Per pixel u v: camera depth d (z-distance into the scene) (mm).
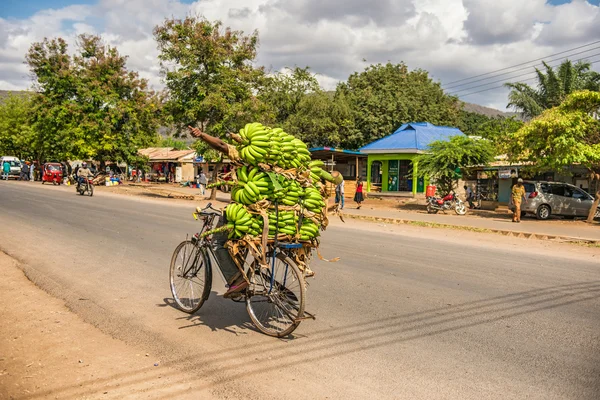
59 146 38938
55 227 13203
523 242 13586
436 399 3760
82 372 4191
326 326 5508
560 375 4234
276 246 5078
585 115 17828
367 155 34156
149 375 4148
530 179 24062
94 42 38219
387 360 4527
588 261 10406
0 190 27844
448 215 21688
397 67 46406
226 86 24156
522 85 34250
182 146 77125
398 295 6863
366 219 19672
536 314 6059
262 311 5660
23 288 6969
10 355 4555
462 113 48562
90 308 6105
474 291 7172
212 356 4598
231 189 5285
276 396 3783
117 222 14531
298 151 5316
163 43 24781
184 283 6160
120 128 38812
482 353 4727
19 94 56344
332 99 40562
